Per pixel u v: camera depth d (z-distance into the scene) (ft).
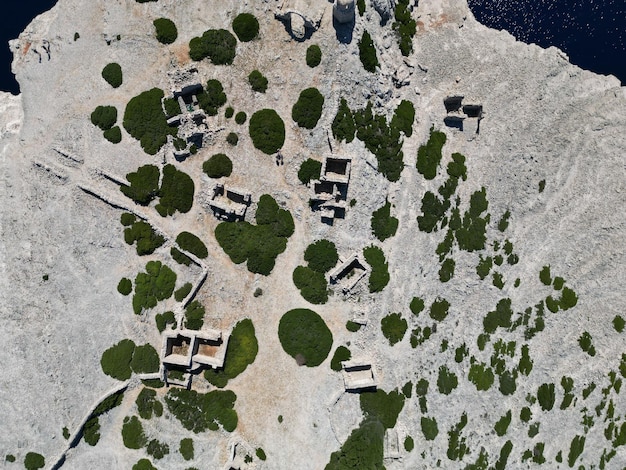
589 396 212.84
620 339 213.46
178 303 196.03
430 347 203.72
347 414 197.47
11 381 188.44
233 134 194.90
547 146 214.69
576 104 214.28
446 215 208.23
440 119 210.38
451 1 215.72
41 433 188.96
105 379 193.26
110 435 195.62
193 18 193.67
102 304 194.08
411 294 202.49
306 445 196.13
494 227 214.69
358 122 197.57
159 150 194.49
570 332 213.25
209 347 197.67
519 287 213.46
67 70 195.00
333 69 194.90
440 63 211.20
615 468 214.28
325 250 197.36
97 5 193.06
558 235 214.90
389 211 201.16
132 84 193.77
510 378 209.15
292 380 198.08
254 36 193.57
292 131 195.93
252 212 197.36
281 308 198.70
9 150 195.83
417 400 201.26
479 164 214.28
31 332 189.47
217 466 195.00
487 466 203.92
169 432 195.93
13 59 203.82
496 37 216.33
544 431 209.67
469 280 210.59
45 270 191.42
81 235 193.67
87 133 193.67
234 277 197.77
